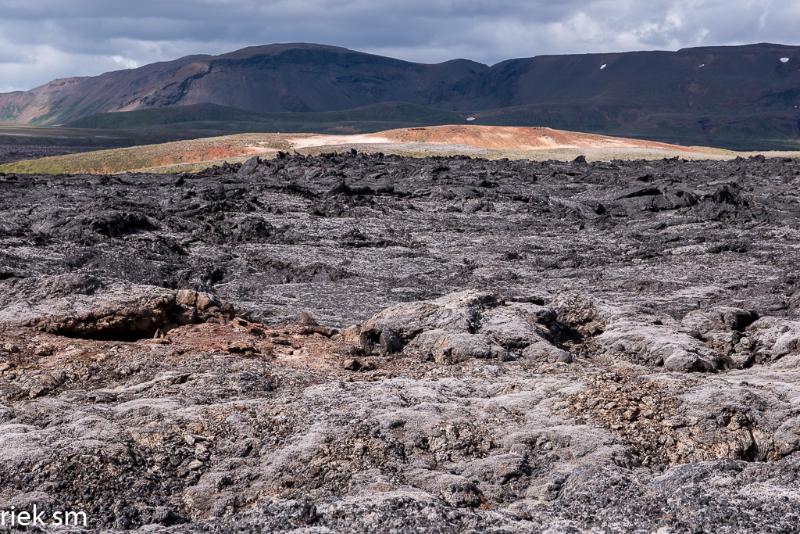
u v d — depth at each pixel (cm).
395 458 1150
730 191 5384
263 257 3756
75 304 1805
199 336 1800
